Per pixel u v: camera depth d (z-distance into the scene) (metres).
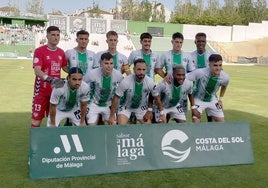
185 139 5.52
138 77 6.08
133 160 5.27
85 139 5.09
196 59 7.67
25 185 4.69
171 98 6.66
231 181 5.10
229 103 12.51
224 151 5.73
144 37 7.46
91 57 7.13
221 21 64.31
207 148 5.64
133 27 53.78
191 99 6.77
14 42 44.28
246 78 23.33
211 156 5.64
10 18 58.84
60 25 46.19
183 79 6.34
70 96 5.70
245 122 5.93
